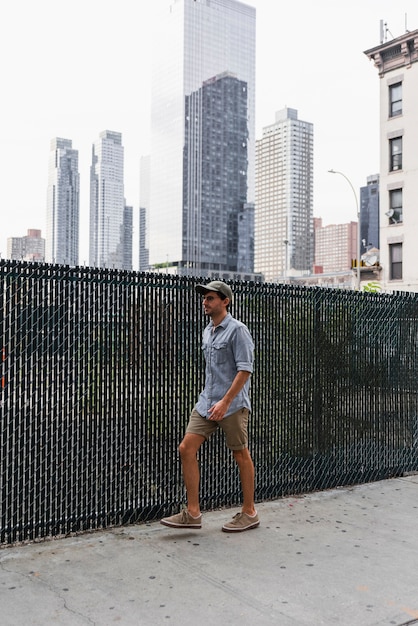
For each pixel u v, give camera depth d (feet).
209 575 14.21
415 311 25.91
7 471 16.03
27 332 16.20
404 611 12.73
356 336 23.97
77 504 17.11
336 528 17.98
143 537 16.76
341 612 12.60
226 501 20.18
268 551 15.89
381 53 123.95
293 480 21.97
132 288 18.03
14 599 12.73
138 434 18.19
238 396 16.96
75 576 13.97
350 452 23.66
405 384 25.58
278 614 12.42
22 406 16.17
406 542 16.88
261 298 21.30
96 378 17.34
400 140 122.93
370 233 533.55
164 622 11.92
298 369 22.20
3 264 15.84
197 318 19.42
